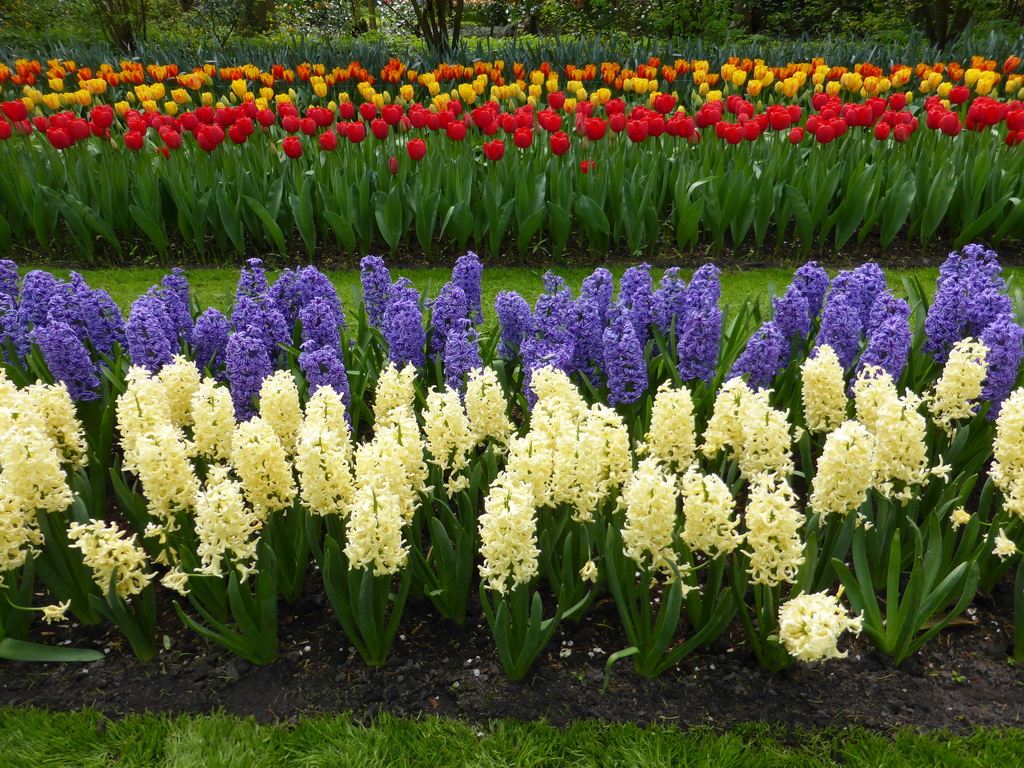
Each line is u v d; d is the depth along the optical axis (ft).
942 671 2.97
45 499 2.98
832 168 7.11
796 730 2.73
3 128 7.45
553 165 7.29
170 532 3.06
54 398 3.35
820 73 10.64
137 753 2.70
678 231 7.41
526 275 7.38
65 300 4.24
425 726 2.77
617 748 2.68
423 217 7.32
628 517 2.67
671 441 3.18
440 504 3.28
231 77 12.21
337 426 3.30
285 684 2.97
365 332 4.75
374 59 14.32
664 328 4.46
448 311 4.35
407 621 3.26
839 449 2.72
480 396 3.34
